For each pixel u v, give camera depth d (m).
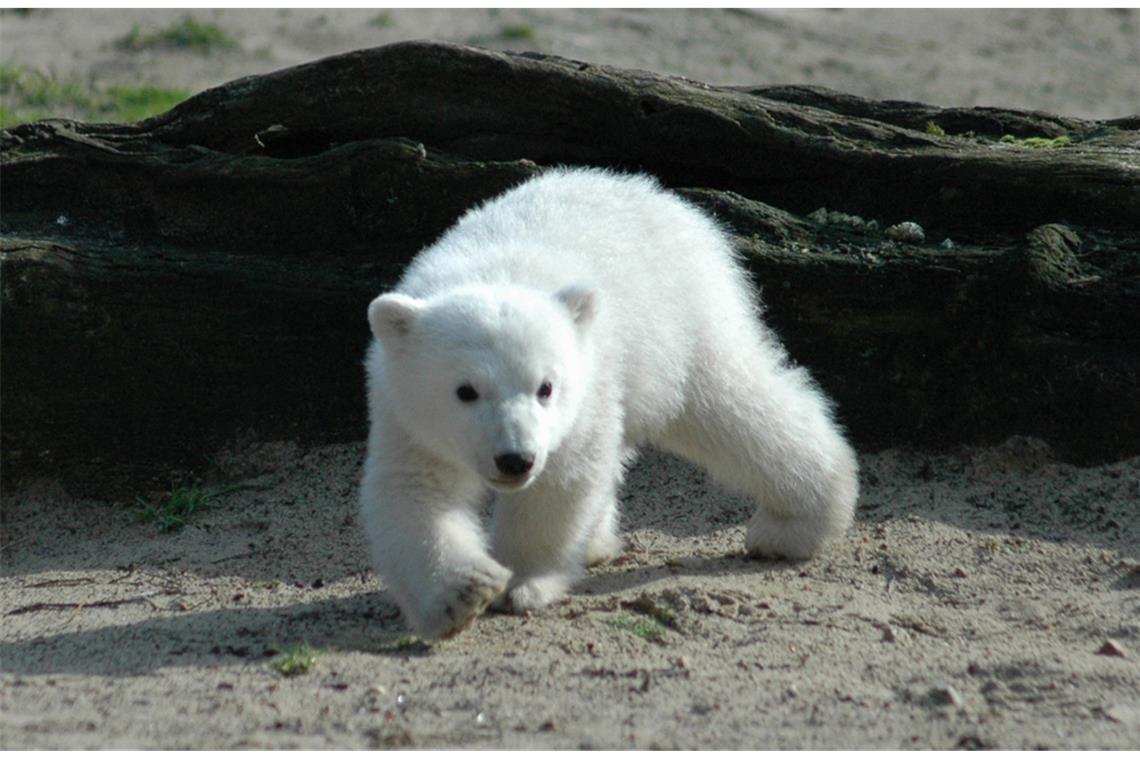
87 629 9.77
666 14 28.62
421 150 12.30
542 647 9.06
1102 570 10.34
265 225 12.59
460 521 9.35
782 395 10.76
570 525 9.70
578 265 9.89
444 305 9.09
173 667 8.88
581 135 12.75
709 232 11.01
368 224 12.45
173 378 12.35
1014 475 11.69
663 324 10.08
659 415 10.25
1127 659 8.84
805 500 10.70
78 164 12.79
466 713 7.99
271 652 9.12
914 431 12.03
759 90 13.77
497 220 10.34
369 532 9.29
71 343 12.19
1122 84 27.11
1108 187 12.06
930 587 10.17
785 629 9.36
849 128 12.70
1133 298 11.54
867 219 12.62
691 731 7.73
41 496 12.40
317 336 12.30
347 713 8.02
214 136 12.88
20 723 7.91
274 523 11.67
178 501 12.02
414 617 8.95
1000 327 11.69
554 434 9.02
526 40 26.06
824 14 30.23
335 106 12.61
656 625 9.43
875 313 11.95
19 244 12.14
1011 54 28.61
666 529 11.48
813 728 7.80
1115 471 11.50
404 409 9.19
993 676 8.58
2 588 10.90
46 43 25.05
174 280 12.23
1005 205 12.31
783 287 11.97
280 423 12.46
